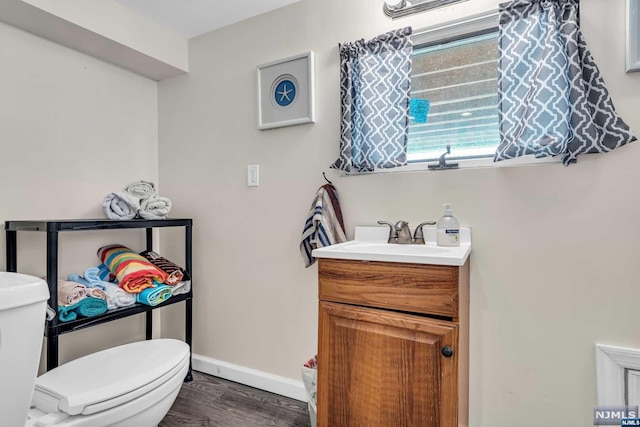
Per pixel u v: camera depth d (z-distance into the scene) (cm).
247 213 188
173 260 214
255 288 186
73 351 176
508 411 134
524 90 122
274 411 162
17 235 155
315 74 167
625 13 115
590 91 117
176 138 212
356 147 152
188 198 208
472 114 143
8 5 137
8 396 84
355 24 159
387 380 109
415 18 147
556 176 125
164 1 169
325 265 120
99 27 161
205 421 153
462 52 144
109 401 115
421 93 152
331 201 158
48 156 166
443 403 102
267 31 180
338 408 116
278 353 179
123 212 175
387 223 146
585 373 123
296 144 173
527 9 123
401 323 107
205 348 203
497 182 134
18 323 84
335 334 117
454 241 130
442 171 143
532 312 130
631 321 117
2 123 150
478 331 138
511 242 132
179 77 210
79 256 179
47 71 165
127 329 202
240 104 189
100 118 188
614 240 118
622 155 117
